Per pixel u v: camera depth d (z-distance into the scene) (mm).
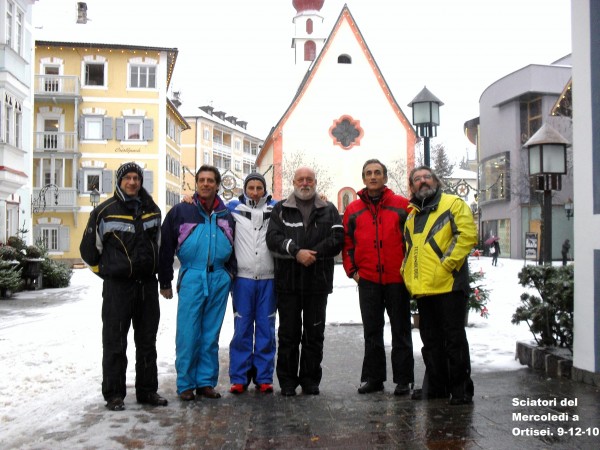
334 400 5312
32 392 5625
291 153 41281
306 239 5531
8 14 19719
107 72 37719
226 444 4121
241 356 5703
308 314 5660
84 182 37250
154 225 5297
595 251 5465
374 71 42062
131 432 4418
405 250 5500
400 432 4301
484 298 9383
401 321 5582
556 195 40812
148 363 5277
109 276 5141
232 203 5969
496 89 46156
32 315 11961
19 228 21875
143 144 37844
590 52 5582
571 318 6109
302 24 55125
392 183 41219
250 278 5727
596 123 5504
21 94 20578
